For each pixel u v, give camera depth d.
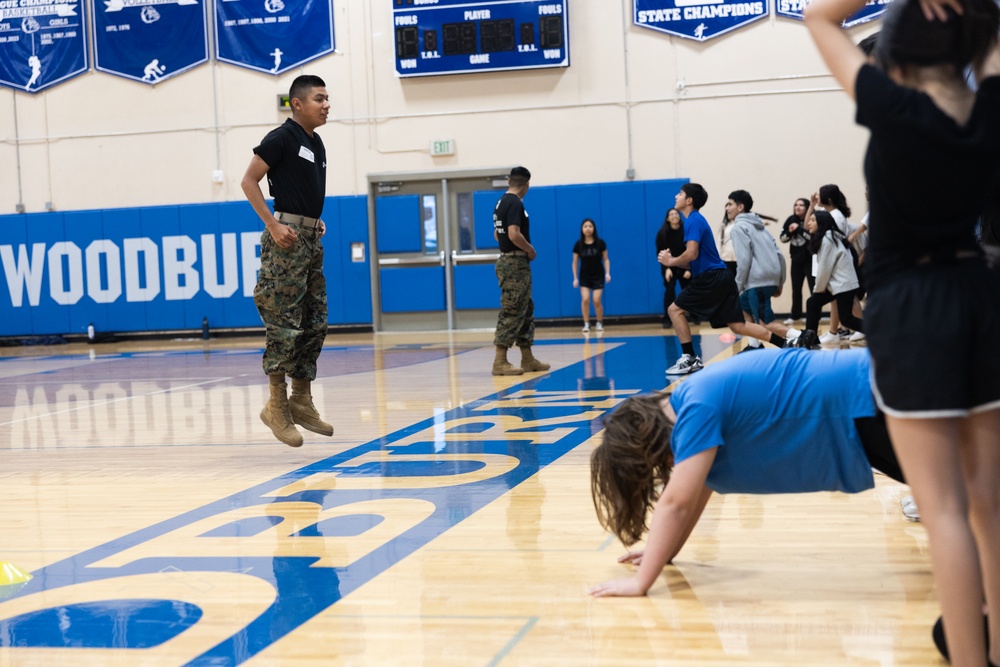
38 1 16.23
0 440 6.38
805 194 14.74
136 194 16.31
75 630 2.58
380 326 16.02
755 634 2.34
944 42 1.68
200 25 15.94
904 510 3.43
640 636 2.35
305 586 2.89
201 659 2.32
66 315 16.56
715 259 8.02
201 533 3.63
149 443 6.00
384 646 2.36
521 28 15.01
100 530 3.76
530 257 8.75
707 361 9.07
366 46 15.59
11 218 16.56
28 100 16.44
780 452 2.46
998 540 1.84
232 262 16.12
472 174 15.44
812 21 1.82
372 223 15.80
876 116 1.68
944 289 1.73
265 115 15.91
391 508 3.91
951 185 1.67
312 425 5.43
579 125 15.20
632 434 2.59
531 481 4.30
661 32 14.91
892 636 2.30
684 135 14.98
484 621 2.51
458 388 7.98
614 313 15.23
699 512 2.79
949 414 1.71
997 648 1.89
